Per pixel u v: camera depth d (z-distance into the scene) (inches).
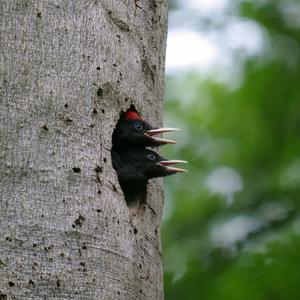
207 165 759.1
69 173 367.2
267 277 588.4
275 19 761.6
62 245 355.9
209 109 790.5
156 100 438.0
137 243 390.9
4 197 354.6
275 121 759.1
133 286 376.5
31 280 346.9
